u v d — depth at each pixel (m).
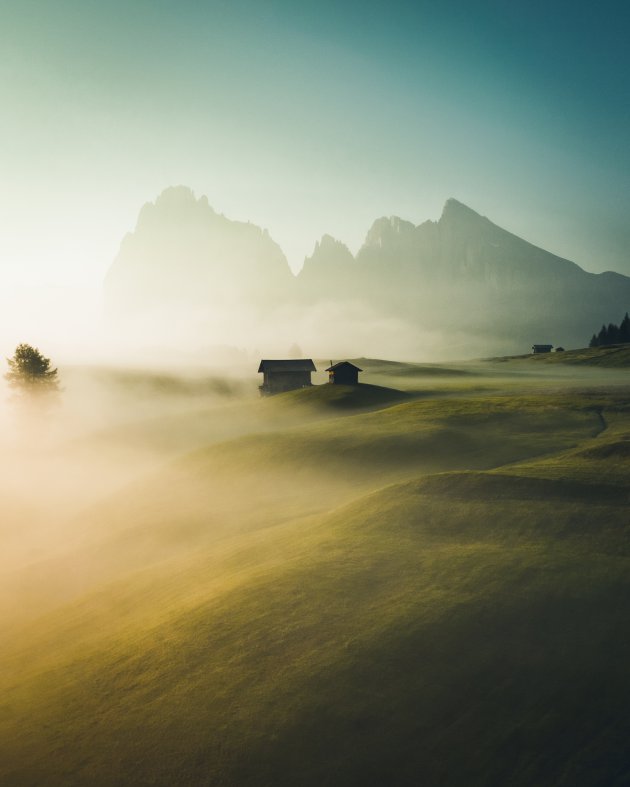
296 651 16.64
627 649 14.88
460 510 27.20
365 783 11.81
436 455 50.28
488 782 11.52
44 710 16.81
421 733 12.92
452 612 17.50
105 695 16.77
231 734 13.70
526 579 19.19
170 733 14.20
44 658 21.89
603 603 17.17
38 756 14.47
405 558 22.50
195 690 15.74
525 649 15.34
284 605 19.52
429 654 15.58
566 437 53.97
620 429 57.44
